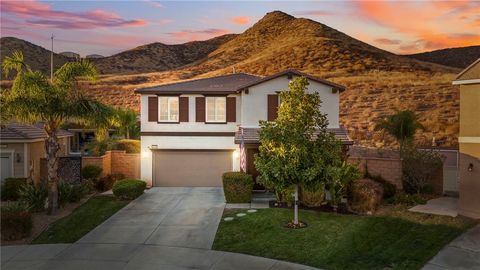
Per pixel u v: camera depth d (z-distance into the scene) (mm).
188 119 22891
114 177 21875
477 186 13391
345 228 12852
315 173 12664
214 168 22703
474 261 9992
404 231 12383
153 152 22766
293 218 14125
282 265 10125
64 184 16969
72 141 38594
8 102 14422
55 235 12953
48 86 14781
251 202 17469
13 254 11195
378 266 9875
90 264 10328
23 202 15500
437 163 17578
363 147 29984
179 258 10719
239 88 20906
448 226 12688
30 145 20938
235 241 12078
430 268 9625
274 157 13078
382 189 15789
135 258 10758
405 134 22828
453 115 30328
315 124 13516
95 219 14758
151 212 15875
